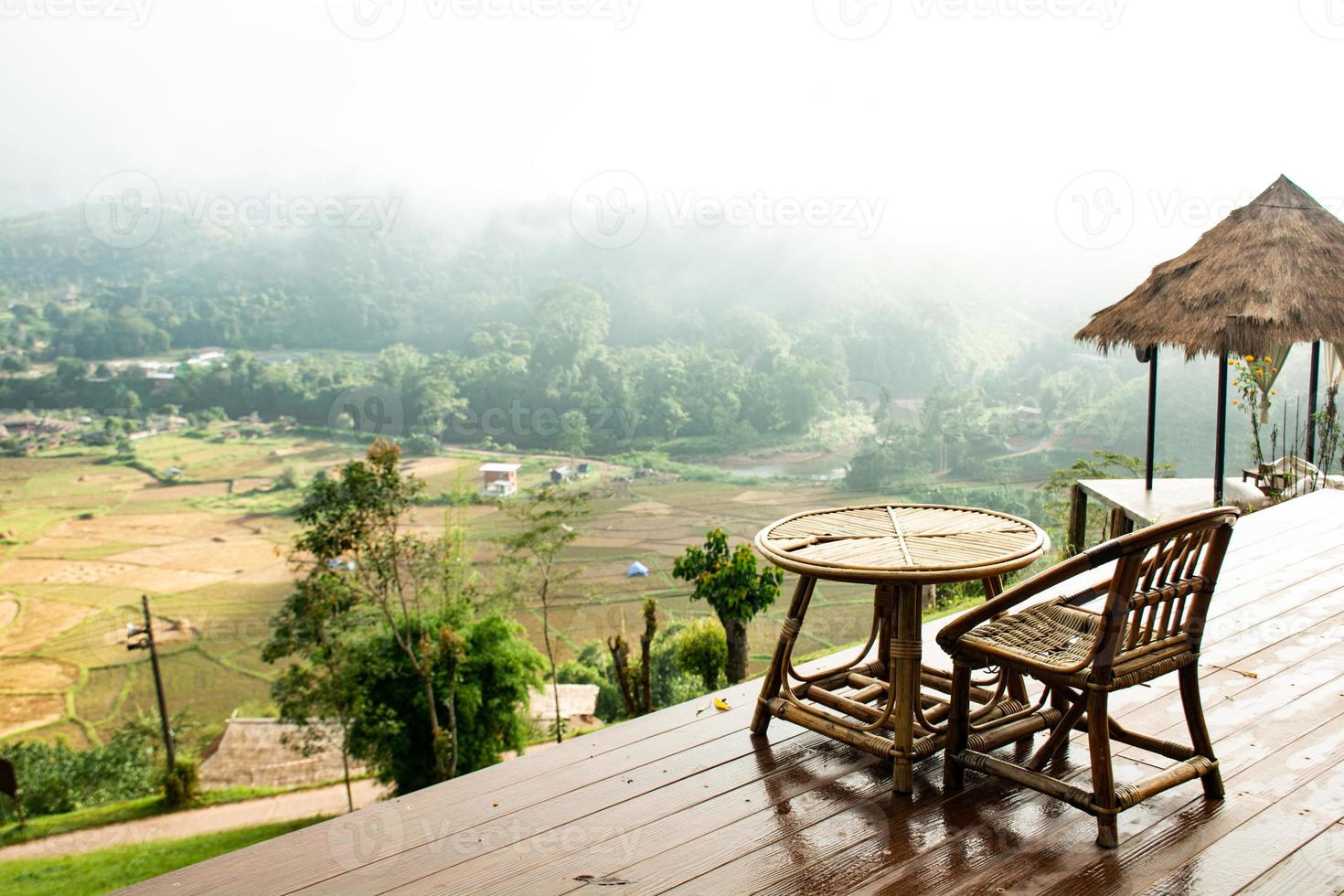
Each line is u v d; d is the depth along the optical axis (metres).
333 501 18.97
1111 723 2.31
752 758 2.54
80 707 23.34
